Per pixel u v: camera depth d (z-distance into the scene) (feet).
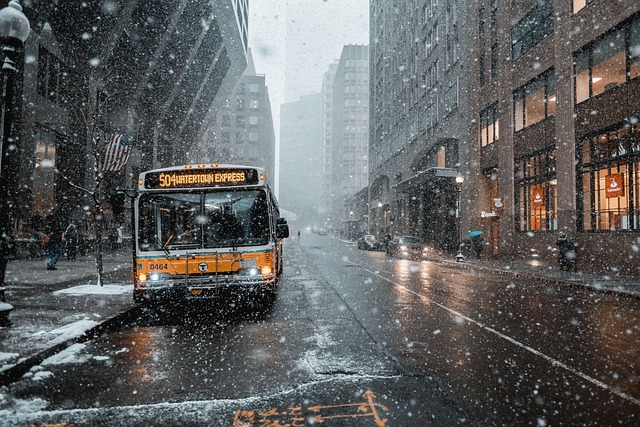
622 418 13.38
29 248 74.84
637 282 49.90
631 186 57.16
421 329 26.22
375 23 244.83
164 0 107.34
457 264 82.58
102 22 91.20
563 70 71.31
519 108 86.94
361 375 17.57
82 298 34.91
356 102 411.54
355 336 24.47
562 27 71.87
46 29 84.53
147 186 31.32
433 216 144.46
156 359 20.42
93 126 45.29
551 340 23.27
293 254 117.70
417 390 15.81
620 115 59.21
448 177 118.11
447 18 126.31
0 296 24.97
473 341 23.09
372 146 247.50
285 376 17.61
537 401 14.73
